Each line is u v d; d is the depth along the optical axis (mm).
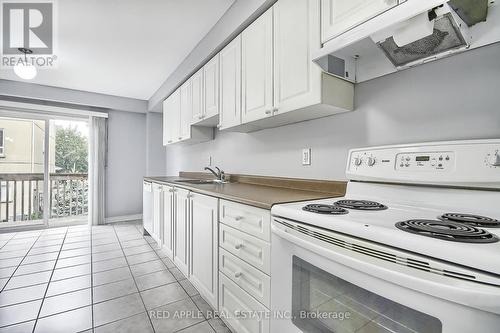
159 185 2814
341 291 816
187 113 2865
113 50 2613
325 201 1199
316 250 824
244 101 1817
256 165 2250
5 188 4016
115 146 4445
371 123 1371
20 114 3764
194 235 1882
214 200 1591
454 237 599
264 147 2146
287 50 1440
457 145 979
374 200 1200
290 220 967
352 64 1392
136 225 4129
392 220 792
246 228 1278
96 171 4156
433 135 1134
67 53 2664
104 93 4074
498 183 862
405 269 606
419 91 1185
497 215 860
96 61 2867
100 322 1555
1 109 3635
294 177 1836
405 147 1129
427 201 1031
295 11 1391
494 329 491
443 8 835
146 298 1839
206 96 2412
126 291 1938
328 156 1592
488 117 983
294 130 1839
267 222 1135
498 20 927
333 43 1081
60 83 3576
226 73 2049
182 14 2027
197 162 3416
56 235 3494
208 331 1486
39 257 2654
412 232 643
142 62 2910
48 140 3959
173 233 2338
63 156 4820
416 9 798
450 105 1085
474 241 566
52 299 1815
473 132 1020
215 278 1584
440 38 998
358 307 764
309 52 1309
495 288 477
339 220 786
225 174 2633
